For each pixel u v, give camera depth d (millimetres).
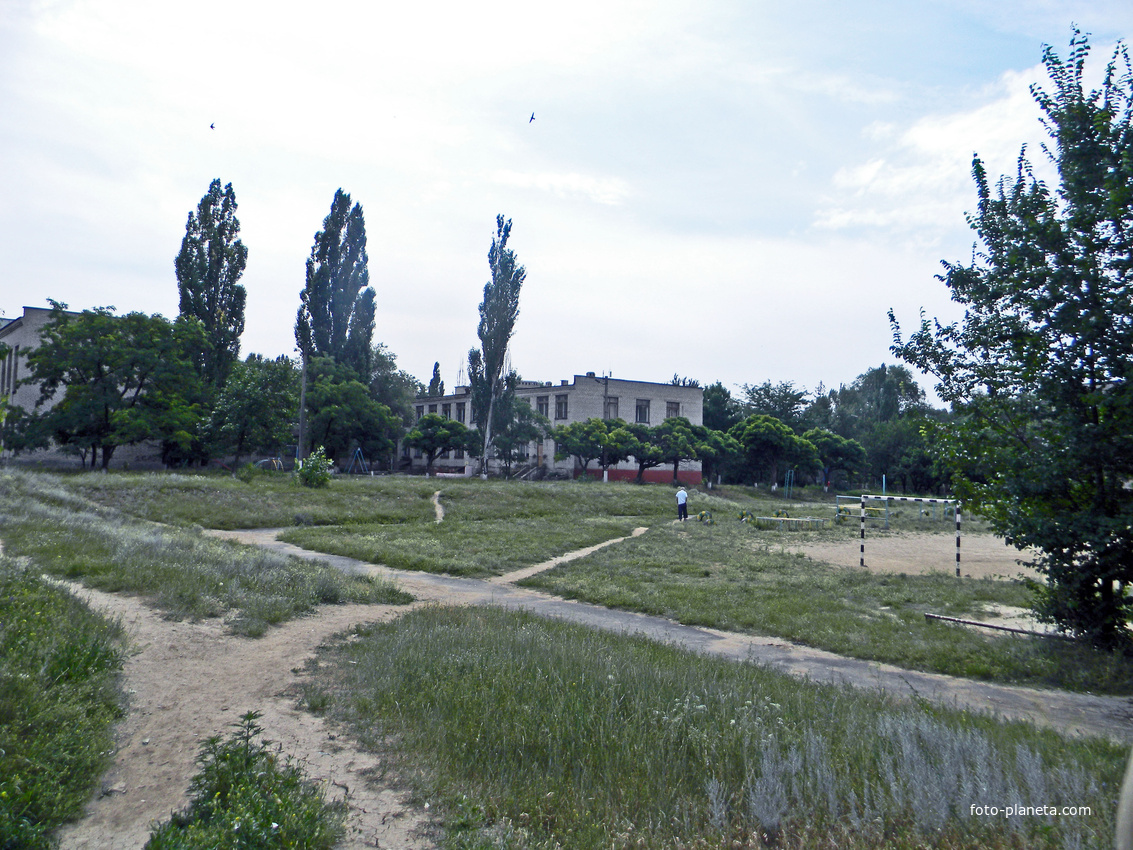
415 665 7586
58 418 41062
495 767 5230
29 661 6000
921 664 9547
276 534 24062
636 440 59344
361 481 41188
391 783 4969
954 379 12023
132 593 10203
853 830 4277
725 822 4344
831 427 91188
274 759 4906
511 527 28969
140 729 5684
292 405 48375
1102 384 10281
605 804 4668
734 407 88000
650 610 12859
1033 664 9359
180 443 45000
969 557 22984
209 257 51906
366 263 61250
